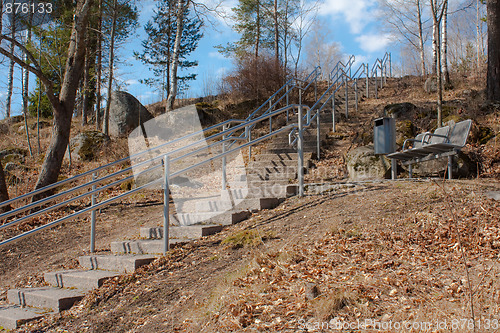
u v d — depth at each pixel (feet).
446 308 9.59
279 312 10.39
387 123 22.94
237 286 12.16
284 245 14.69
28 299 14.48
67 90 32.53
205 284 13.01
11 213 14.42
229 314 10.66
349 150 29.99
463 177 23.44
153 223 22.44
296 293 11.18
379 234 14.60
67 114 32.37
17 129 60.70
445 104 37.42
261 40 91.61
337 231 15.23
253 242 15.37
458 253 12.64
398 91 51.37
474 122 29.27
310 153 29.76
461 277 11.15
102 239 21.38
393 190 19.53
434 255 12.71
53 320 12.84
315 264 12.81
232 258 14.56
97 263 16.33
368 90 49.78
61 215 26.50
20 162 43.01
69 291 14.52
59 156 31.78
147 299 12.88
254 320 10.19
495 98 37.52
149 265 15.02
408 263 12.34
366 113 39.58
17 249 21.08
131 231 21.76
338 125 36.01
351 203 18.37
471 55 74.49
